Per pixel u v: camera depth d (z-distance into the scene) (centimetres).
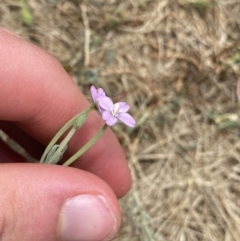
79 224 8
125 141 13
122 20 15
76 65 14
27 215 7
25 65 9
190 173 13
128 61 14
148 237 11
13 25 15
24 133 11
